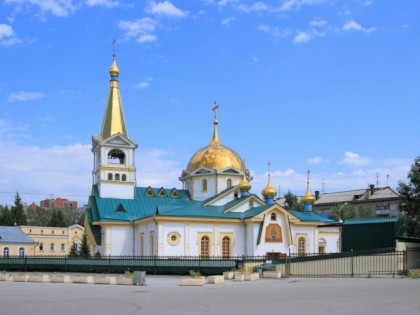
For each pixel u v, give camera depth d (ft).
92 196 229.04
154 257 163.32
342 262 137.80
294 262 133.39
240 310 61.98
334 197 459.73
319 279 115.03
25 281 128.57
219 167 230.89
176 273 153.28
